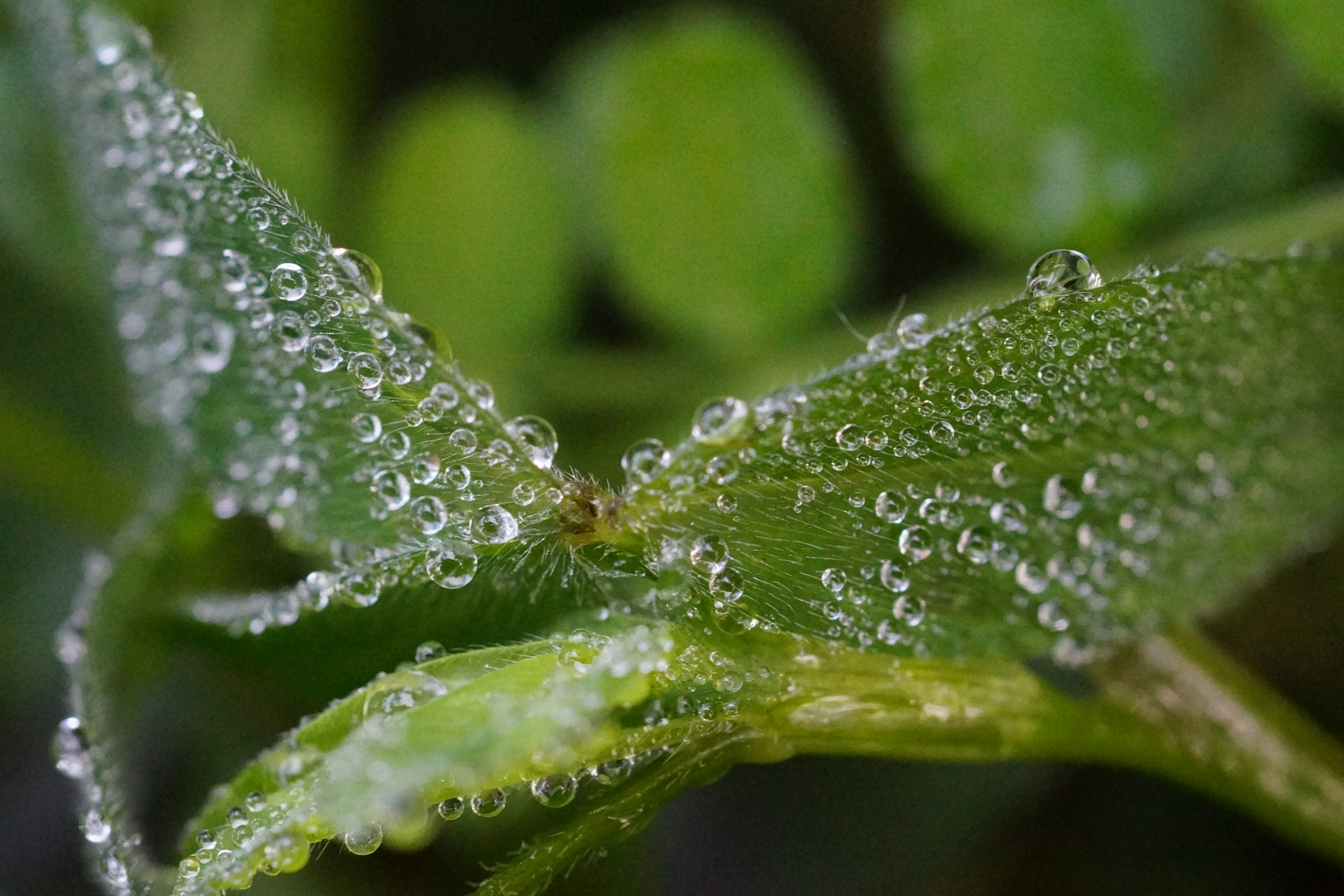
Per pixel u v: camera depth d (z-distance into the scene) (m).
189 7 0.11
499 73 0.12
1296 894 0.10
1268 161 0.10
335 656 0.09
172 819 0.10
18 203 0.10
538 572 0.08
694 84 0.11
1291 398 0.09
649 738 0.08
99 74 0.09
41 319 0.11
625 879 0.10
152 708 0.10
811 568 0.08
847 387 0.08
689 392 0.11
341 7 0.11
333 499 0.09
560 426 0.11
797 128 0.11
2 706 0.10
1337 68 0.10
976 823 0.10
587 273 0.11
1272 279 0.09
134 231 0.09
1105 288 0.08
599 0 0.12
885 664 0.08
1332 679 0.10
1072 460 0.09
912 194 0.11
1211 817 0.10
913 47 0.10
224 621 0.09
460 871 0.10
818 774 0.10
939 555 0.08
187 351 0.09
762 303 0.11
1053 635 0.09
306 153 0.11
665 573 0.08
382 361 0.08
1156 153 0.10
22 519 0.11
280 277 0.08
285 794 0.08
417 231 0.11
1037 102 0.10
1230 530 0.09
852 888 0.10
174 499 0.09
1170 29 0.10
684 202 0.11
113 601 0.09
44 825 0.10
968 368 0.08
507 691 0.08
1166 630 0.09
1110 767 0.10
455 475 0.08
